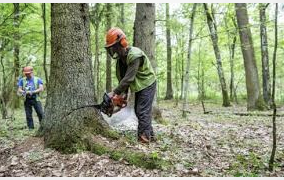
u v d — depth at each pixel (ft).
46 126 17.38
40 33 41.73
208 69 91.45
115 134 17.51
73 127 16.75
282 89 118.83
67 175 14.47
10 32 34.53
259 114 39.09
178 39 72.84
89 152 16.12
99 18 35.58
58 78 17.44
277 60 89.15
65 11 17.38
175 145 18.88
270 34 72.23
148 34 28.25
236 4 48.42
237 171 15.42
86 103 17.40
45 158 15.87
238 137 23.38
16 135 21.26
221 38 64.69
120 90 17.19
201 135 22.82
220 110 50.21
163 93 103.24
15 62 41.52
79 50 17.51
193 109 52.85
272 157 15.58
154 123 27.40
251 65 48.29
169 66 80.84
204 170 15.31
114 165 15.16
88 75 17.75
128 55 17.25
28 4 36.40
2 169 15.16
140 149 16.74
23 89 25.52
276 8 15.31
